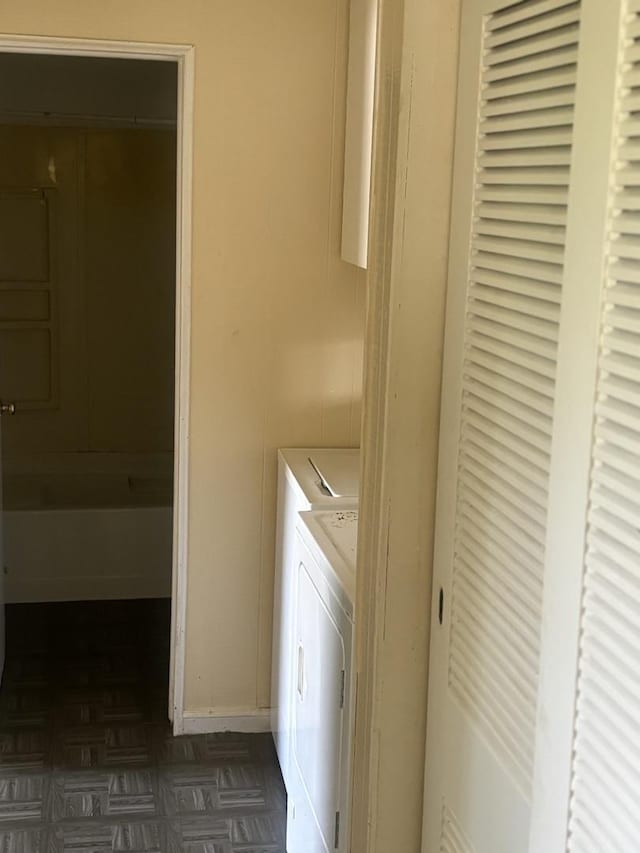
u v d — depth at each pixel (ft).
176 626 11.13
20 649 13.09
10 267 16.49
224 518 11.02
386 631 6.11
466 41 5.39
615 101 3.77
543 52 4.55
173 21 10.00
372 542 6.20
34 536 14.38
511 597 4.93
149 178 16.70
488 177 5.14
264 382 10.84
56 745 10.95
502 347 4.98
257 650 11.31
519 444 4.82
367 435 6.15
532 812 4.58
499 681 5.08
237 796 10.20
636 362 3.73
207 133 10.27
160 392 17.25
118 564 14.71
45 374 16.89
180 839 9.48
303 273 10.70
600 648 4.00
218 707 11.36
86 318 16.88
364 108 9.46
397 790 6.33
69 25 9.84
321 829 8.07
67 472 16.96
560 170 4.41
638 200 3.66
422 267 5.73
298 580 9.38
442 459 5.81
